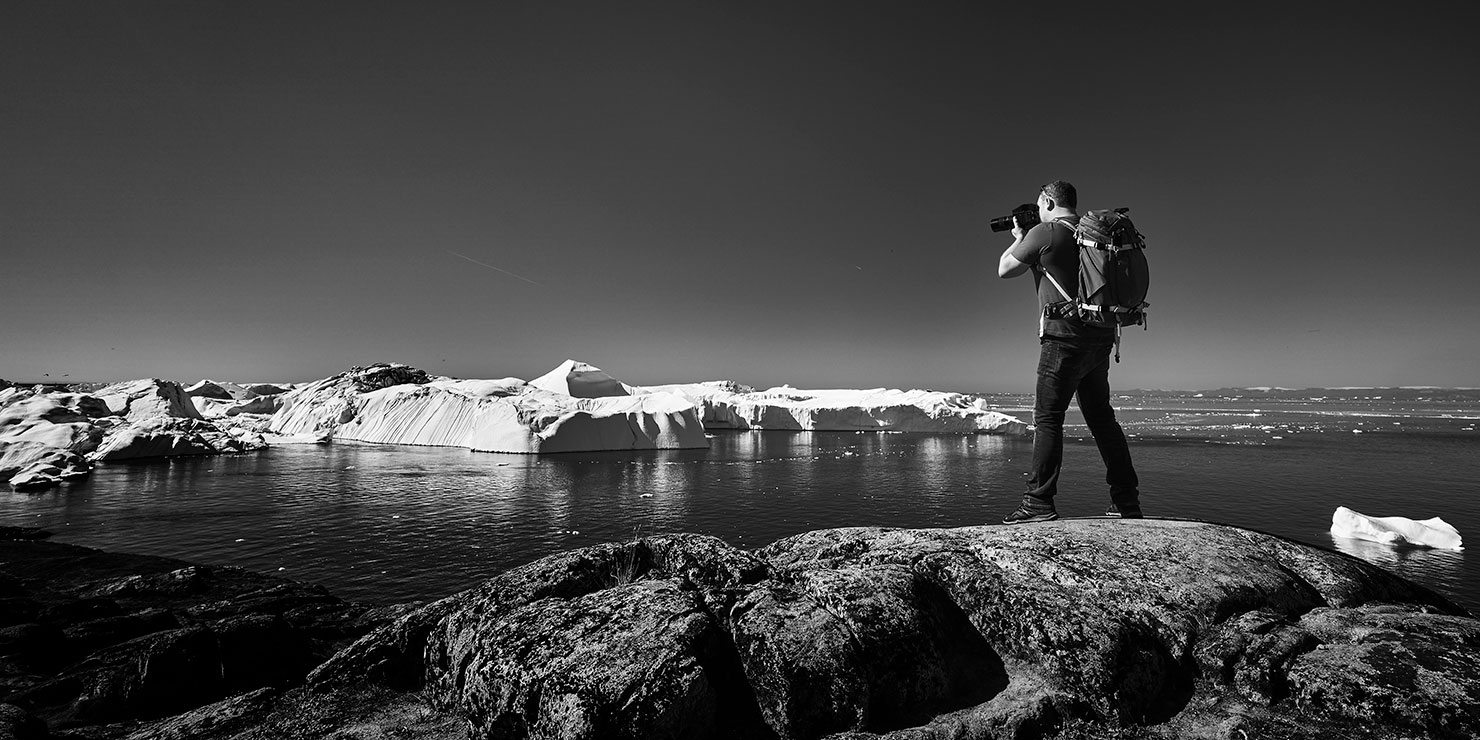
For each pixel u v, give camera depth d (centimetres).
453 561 2041
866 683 245
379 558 2070
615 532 2491
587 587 313
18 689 686
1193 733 231
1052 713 240
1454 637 232
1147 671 250
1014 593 281
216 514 2712
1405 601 301
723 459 5062
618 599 282
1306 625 264
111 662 794
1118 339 396
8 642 800
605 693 231
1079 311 377
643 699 229
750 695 254
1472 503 2942
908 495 3384
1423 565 1972
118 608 1086
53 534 2302
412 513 2812
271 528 2472
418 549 2194
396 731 265
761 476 4078
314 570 1931
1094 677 247
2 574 1395
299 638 634
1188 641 261
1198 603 273
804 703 241
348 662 307
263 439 5741
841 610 267
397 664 307
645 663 240
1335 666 230
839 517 2811
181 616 1112
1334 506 2886
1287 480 3641
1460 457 4728
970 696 258
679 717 230
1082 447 5641
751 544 2358
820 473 4228
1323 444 5769
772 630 256
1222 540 323
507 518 2727
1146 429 7919
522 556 2106
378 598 1669
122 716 548
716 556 319
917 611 273
